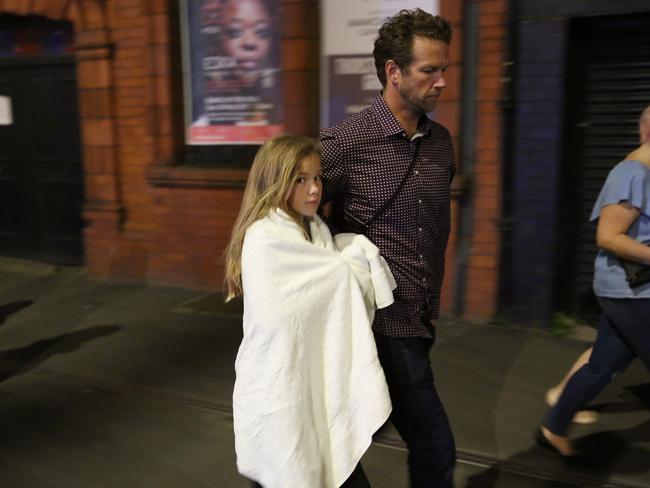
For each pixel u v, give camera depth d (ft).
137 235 21.86
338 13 17.89
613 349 10.16
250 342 6.88
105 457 11.64
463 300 17.60
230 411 13.25
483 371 14.55
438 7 16.67
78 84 21.95
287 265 6.89
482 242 17.07
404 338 7.91
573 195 16.88
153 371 15.29
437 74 7.30
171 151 20.92
